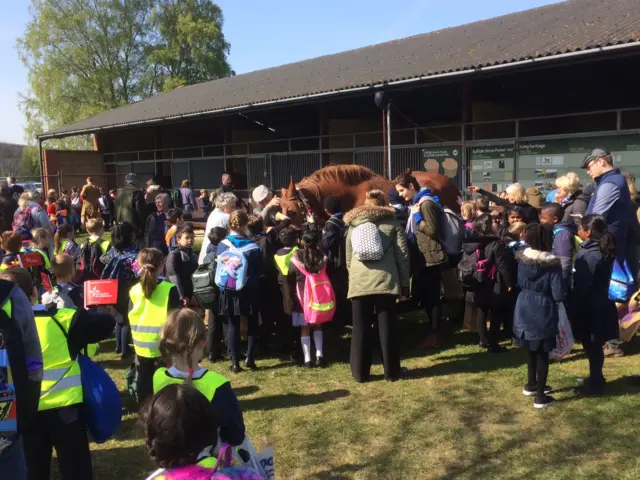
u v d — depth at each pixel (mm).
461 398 4668
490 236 5785
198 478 1656
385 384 5113
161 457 1675
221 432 2352
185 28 40500
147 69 41812
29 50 37938
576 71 12750
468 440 3902
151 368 4309
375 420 4305
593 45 9234
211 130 24000
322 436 4066
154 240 7434
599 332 4488
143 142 25500
